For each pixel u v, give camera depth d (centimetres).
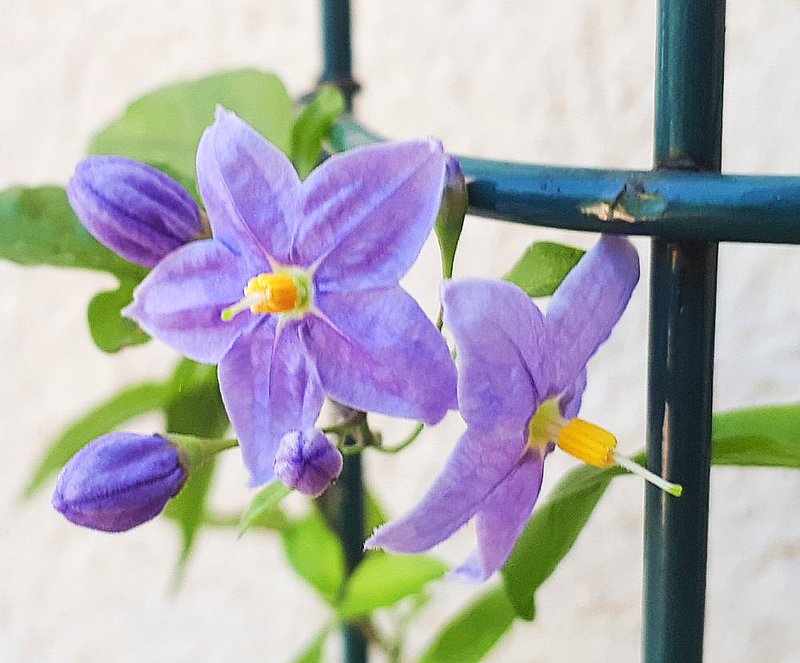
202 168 19
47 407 36
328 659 35
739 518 29
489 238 30
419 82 30
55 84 33
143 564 36
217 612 36
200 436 22
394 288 18
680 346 19
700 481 19
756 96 27
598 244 19
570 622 32
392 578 23
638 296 29
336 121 22
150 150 22
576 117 29
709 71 19
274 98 22
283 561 35
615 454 19
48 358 35
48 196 21
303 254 19
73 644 38
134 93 33
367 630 25
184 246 19
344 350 19
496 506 18
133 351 35
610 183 18
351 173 18
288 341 19
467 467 18
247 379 19
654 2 27
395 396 18
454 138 30
